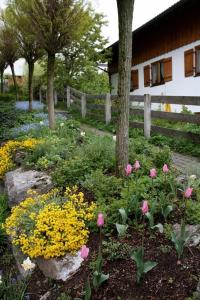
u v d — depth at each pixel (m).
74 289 3.97
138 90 20.62
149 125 10.70
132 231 4.58
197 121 9.25
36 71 27.52
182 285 3.59
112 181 5.62
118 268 4.01
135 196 4.77
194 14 14.98
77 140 9.38
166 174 5.76
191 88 15.51
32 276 4.52
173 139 9.80
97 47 20.81
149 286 3.67
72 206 5.10
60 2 9.86
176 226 4.49
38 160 7.77
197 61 15.19
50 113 11.04
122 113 5.83
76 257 4.40
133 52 21.08
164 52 17.62
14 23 12.96
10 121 13.51
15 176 7.40
